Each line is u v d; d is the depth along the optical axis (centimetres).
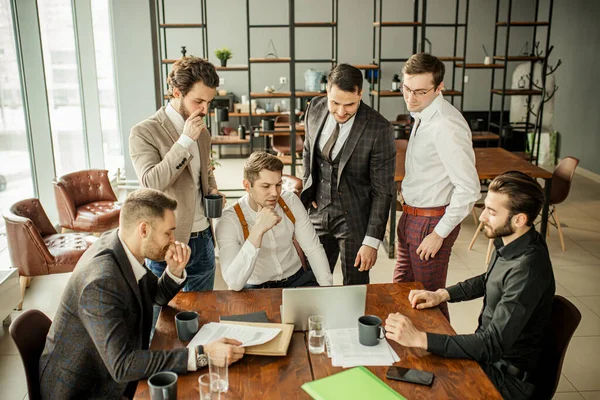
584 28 866
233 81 1052
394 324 196
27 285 452
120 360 181
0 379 321
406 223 306
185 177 275
